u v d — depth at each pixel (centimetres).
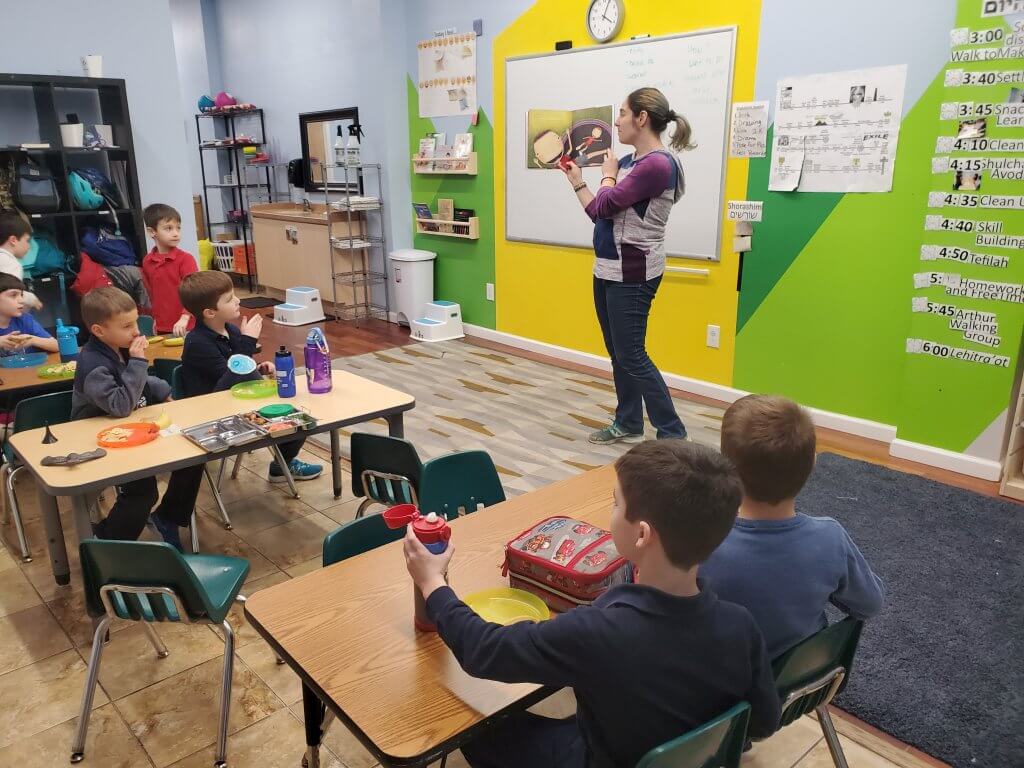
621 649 102
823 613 148
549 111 505
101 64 448
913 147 347
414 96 614
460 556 159
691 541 101
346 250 681
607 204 338
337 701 117
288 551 286
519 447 383
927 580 258
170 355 333
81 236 467
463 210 591
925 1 331
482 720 113
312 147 735
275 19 742
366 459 239
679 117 343
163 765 185
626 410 383
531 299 559
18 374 301
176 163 502
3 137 442
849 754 187
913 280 354
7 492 282
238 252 829
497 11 527
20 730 197
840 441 386
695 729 102
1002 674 211
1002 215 315
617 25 453
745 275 422
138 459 217
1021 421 316
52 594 260
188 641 233
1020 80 300
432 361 543
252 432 231
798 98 380
